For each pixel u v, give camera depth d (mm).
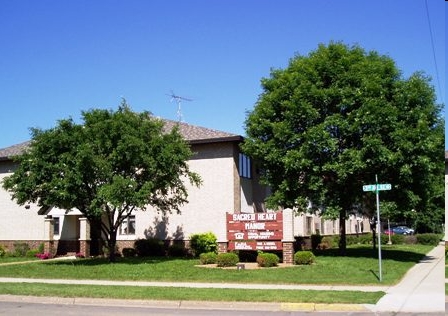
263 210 34156
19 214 35094
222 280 18328
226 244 24375
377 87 25750
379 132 25531
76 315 12469
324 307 13195
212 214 29750
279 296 14219
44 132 24438
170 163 25000
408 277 19281
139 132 24781
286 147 27219
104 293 15281
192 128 32750
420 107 26469
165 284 17750
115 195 22844
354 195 27000
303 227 36875
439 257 28875
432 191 27766
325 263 22969
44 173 23875
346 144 26672
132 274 20141
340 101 26312
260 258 22312
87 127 24609
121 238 31719
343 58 27000
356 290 15617
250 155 28656
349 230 52062
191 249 29609
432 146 24953
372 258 26531
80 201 24828
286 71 28875
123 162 24281
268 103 28000
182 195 29984
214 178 29984
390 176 26359
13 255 32875
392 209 26047
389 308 12969
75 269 22312
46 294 15422
